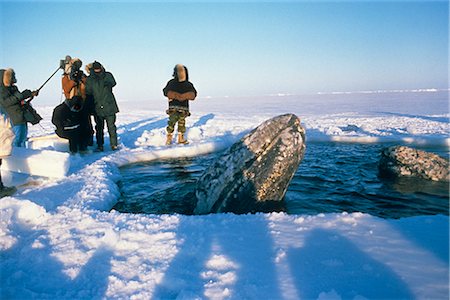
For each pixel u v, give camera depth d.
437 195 4.01
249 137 3.77
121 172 5.81
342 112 19.61
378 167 5.40
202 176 3.93
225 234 2.52
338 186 4.52
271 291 1.71
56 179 4.81
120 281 1.92
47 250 2.40
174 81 8.12
